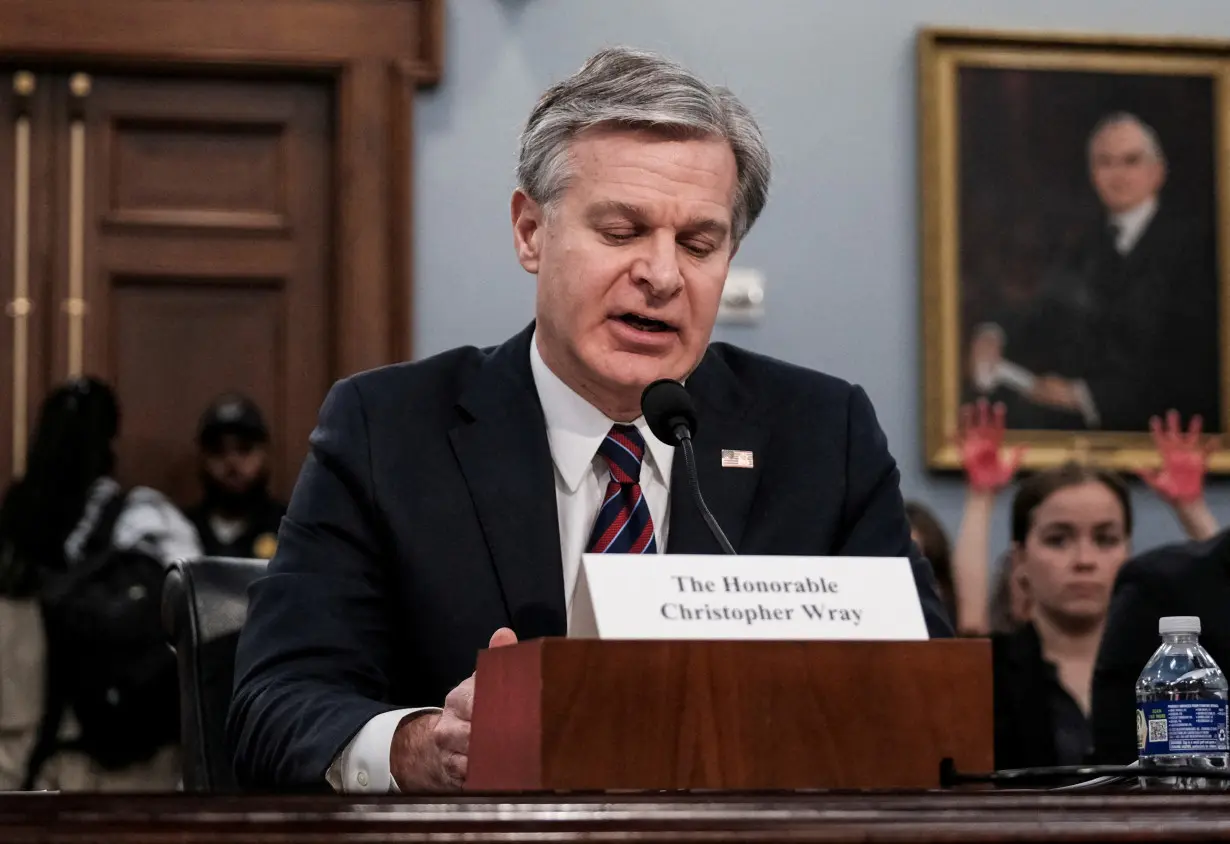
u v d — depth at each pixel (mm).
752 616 4754
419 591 6816
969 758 4785
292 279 18078
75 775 14008
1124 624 9039
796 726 4672
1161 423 18672
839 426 7488
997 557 18109
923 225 18406
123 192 17938
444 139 17906
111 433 15734
